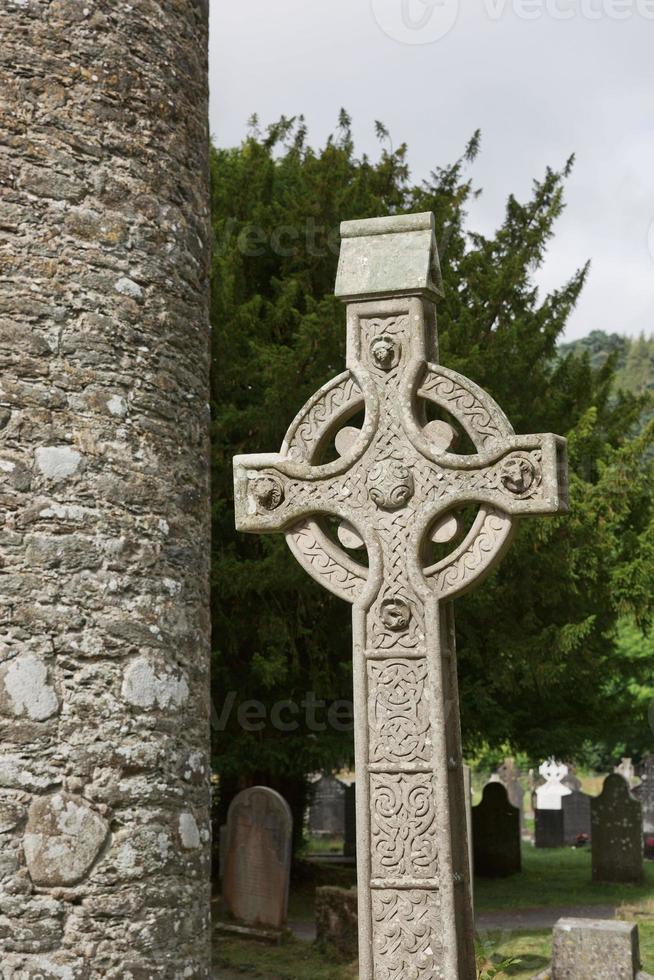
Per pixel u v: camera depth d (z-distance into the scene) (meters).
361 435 4.27
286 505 4.36
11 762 4.98
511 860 15.67
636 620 13.95
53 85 5.53
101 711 5.20
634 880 14.73
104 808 5.14
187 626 5.64
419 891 4.02
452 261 14.30
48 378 5.33
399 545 4.21
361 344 4.32
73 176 5.52
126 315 5.59
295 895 13.85
